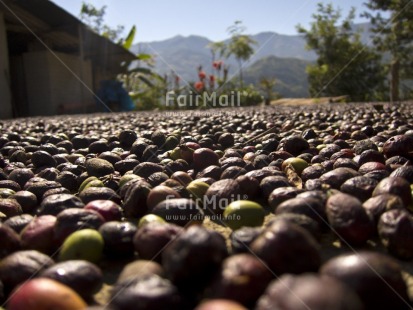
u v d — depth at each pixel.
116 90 22.08
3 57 16.05
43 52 19.75
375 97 31.75
